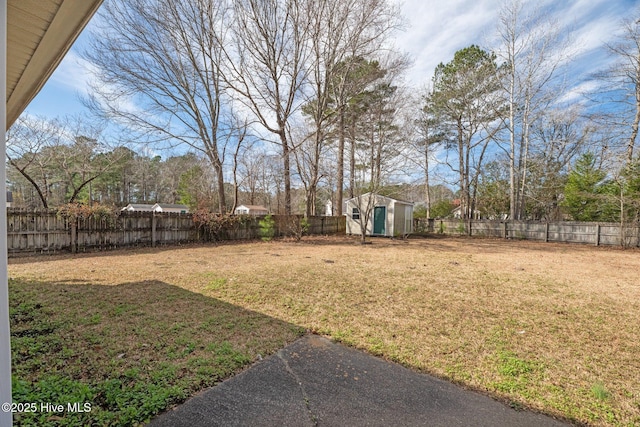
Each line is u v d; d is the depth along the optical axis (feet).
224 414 5.78
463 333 10.00
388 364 7.95
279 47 41.65
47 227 24.84
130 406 5.71
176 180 103.09
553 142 57.47
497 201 64.64
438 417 5.87
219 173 43.09
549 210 61.52
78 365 7.25
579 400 6.46
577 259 26.99
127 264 20.93
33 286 14.58
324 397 6.45
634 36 39.55
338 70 44.80
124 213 29.48
